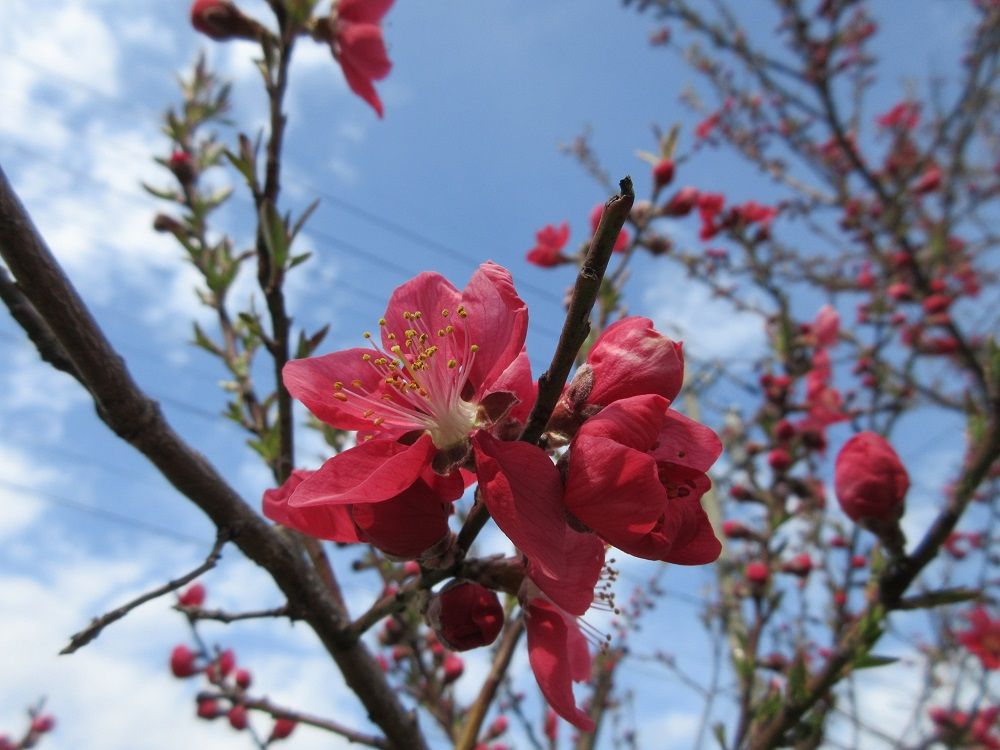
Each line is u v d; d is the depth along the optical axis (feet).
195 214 0.64
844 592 0.68
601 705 0.68
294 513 0.31
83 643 0.28
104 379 0.32
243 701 0.57
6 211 0.29
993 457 0.45
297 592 0.36
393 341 0.33
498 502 0.27
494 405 0.30
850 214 1.34
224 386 0.58
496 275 0.33
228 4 0.53
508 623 0.50
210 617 0.35
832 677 0.46
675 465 0.29
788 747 0.49
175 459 0.34
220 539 0.34
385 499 0.29
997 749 0.82
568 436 0.30
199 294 0.62
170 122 0.66
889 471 0.46
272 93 0.47
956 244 1.44
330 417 0.32
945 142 1.50
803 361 0.88
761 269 0.97
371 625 0.36
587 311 0.24
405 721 0.40
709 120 1.56
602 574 0.40
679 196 0.72
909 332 1.21
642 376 0.29
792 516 0.73
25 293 0.30
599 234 0.23
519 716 0.68
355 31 0.53
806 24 1.39
